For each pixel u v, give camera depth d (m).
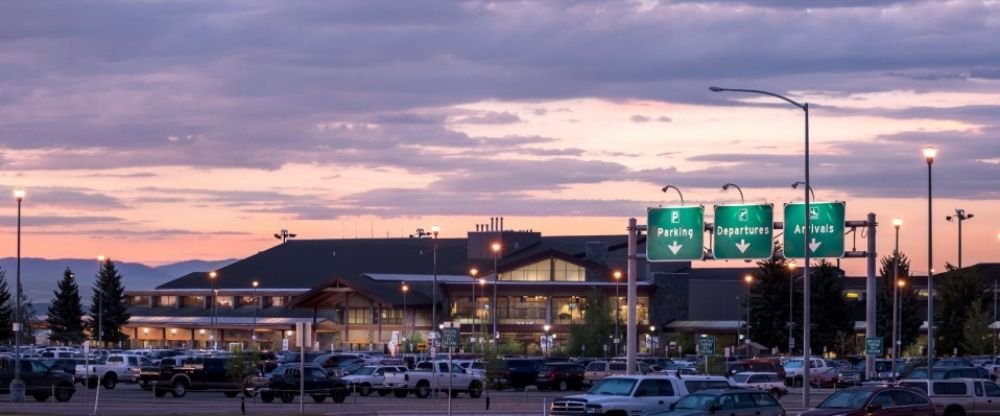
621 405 46.00
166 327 156.38
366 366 81.75
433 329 116.62
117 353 95.00
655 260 67.75
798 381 96.94
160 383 74.62
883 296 139.38
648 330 144.62
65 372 71.88
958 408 51.41
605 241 155.25
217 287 162.88
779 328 137.50
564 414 46.69
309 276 163.38
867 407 43.78
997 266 165.75
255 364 76.50
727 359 95.56
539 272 145.88
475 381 80.38
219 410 59.41
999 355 112.06
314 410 60.00
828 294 137.62
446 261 161.75
